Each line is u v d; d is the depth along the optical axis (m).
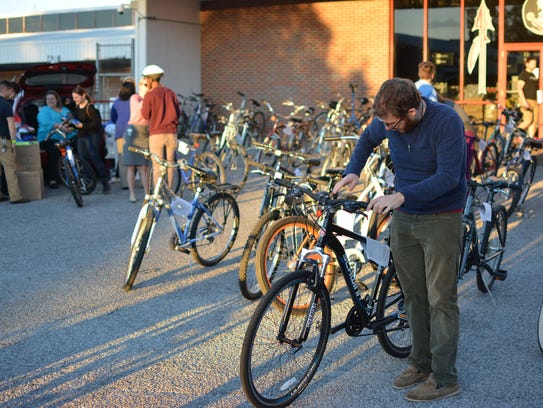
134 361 4.42
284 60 19.36
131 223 8.79
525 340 4.70
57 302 5.63
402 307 4.32
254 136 16.94
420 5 17.78
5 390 4.01
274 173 6.42
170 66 19.19
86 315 5.31
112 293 5.86
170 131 9.42
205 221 6.45
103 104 19.16
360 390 3.97
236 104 19.95
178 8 19.30
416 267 3.88
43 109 11.82
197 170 6.24
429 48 17.78
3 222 8.92
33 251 7.38
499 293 5.77
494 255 5.66
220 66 20.03
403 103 3.47
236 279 6.22
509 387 3.97
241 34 19.73
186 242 6.25
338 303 5.49
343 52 18.70
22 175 10.44
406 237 3.82
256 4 19.47
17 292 5.93
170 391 3.98
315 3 18.88
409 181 3.75
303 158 6.57
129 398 3.89
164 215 9.06
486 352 4.50
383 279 4.16
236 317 5.21
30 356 4.52
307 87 19.16
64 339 4.81
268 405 3.63
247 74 19.78
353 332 4.07
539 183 11.27
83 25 22.30
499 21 16.94
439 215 3.68
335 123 14.39
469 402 3.79
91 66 15.68
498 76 17.08
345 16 18.61
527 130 15.66
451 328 3.79
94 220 9.01
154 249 7.36
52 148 11.62
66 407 3.79
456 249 3.71
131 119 9.89
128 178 10.20
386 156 6.63
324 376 4.16
